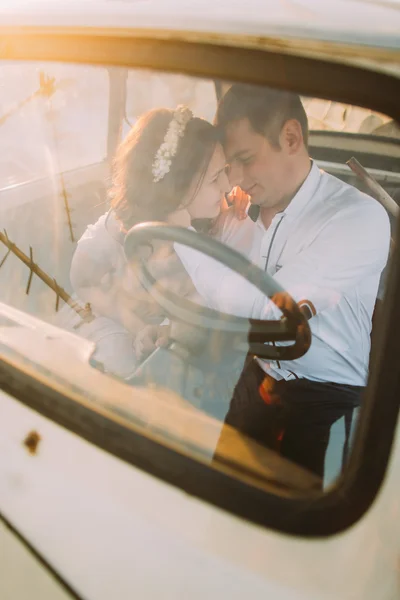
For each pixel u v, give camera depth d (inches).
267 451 37.6
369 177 61.6
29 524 38.4
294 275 50.8
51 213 54.9
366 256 52.0
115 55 39.8
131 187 48.3
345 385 51.5
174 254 46.1
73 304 50.1
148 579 33.9
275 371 48.2
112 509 35.1
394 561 30.9
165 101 47.1
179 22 36.9
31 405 40.4
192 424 38.8
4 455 39.9
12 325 48.1
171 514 33.9
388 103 32.8
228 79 36.9
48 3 42.0
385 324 32.7
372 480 31.6
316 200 51.8
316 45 33.9
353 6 37.2
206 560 32.4
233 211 50.8
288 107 45.8
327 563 31.0
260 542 32.0
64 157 55.7
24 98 50.6
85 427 38.2
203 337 45.3
